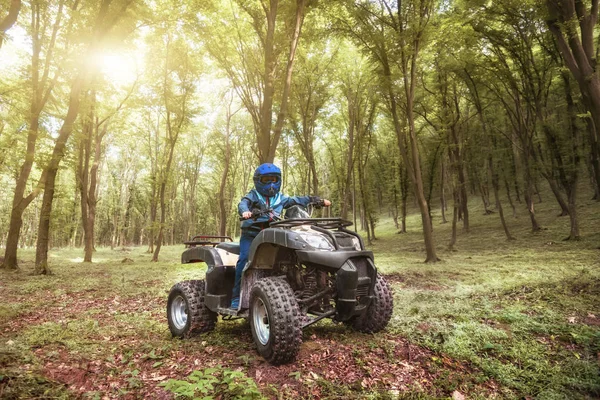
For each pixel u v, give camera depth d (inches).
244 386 106.7
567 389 111.0
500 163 1089.4
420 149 1220.5
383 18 573.3
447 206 1689.2
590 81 417.1
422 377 123.2
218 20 581.9
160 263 695.7
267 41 451.5
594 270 314.0
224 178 1098.7
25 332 176.4
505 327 168.4
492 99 927.0
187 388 97.9
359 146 1082.1
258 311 143.3
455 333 154.9
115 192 1925.4
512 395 109.8
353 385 117.2
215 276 168.6
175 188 1689.2
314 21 569.0
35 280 415.5
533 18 653.3
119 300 291.3
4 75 668.1
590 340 142.1
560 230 787.4
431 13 574.6
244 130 1472.7
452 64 746.2
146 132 1213.1
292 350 128.0
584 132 735.1
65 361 140.0
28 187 1185.4
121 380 125.1
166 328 197.3
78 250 1354.6
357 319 166.1
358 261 145.5
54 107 708.7
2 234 2055.9
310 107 916.6
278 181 167.5
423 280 350.3
